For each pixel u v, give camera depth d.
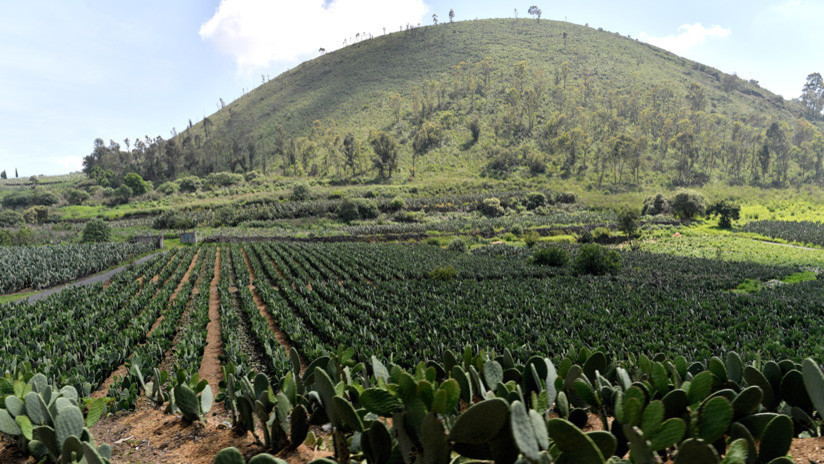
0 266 29.02
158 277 27.33
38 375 5.03
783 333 13.12
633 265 34.62
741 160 110.38
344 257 36.94
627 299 19.50
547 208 76.50
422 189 89.81
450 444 2.47
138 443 4.88
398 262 33.78
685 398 3.18
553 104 144.00
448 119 135.88
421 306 17.94
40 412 4.22
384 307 17.77
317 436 4.77
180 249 43.91
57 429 3.81
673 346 11.23
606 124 128.62
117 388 7.34
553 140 115.69
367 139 131.38
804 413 3.70
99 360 9.55
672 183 99.38
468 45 194.62
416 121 140.62
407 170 110.69
